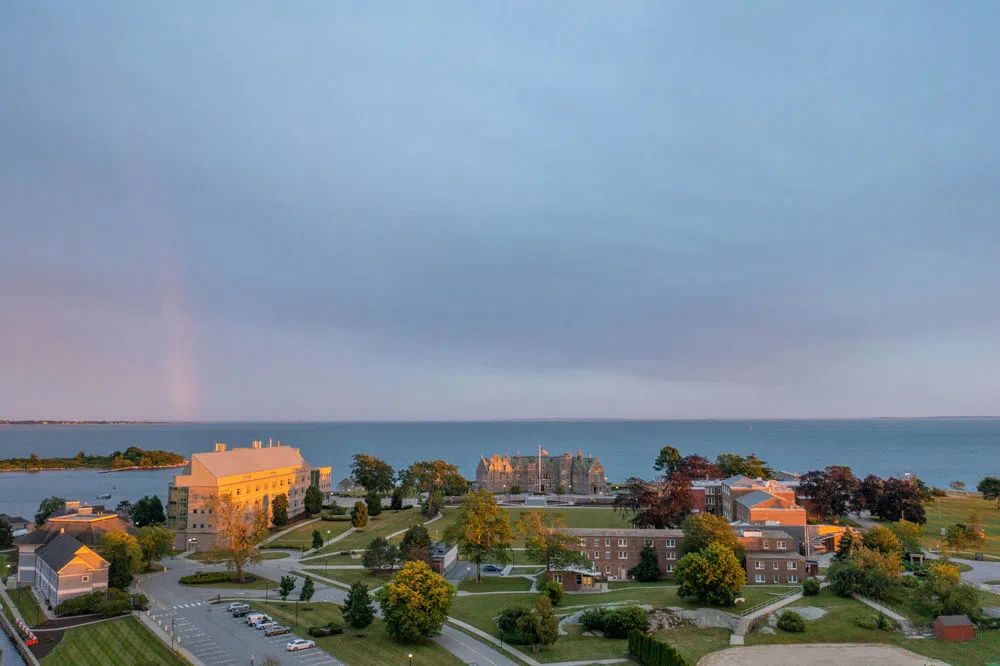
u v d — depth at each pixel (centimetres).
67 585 11556
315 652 9281
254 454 19938
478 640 9788
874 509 17475
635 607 9956
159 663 8069
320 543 16488
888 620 9681
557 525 17838
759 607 10450
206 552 16325
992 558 13725
